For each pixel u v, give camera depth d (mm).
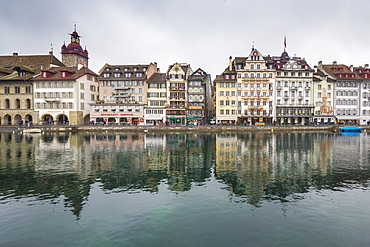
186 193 18406
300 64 88250
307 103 87500
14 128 72062
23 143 46156
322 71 93000
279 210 15297
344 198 17266
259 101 86125
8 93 83500
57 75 84188
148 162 29328
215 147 40875
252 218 14211
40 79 81312
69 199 17266
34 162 29188
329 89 88500
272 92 86312
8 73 87500
